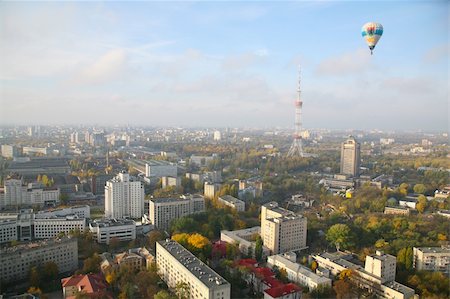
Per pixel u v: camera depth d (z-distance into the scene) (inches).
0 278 7662.4
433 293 7706.7
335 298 7603.4
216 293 6574.8
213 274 7081.7
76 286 7091.5
